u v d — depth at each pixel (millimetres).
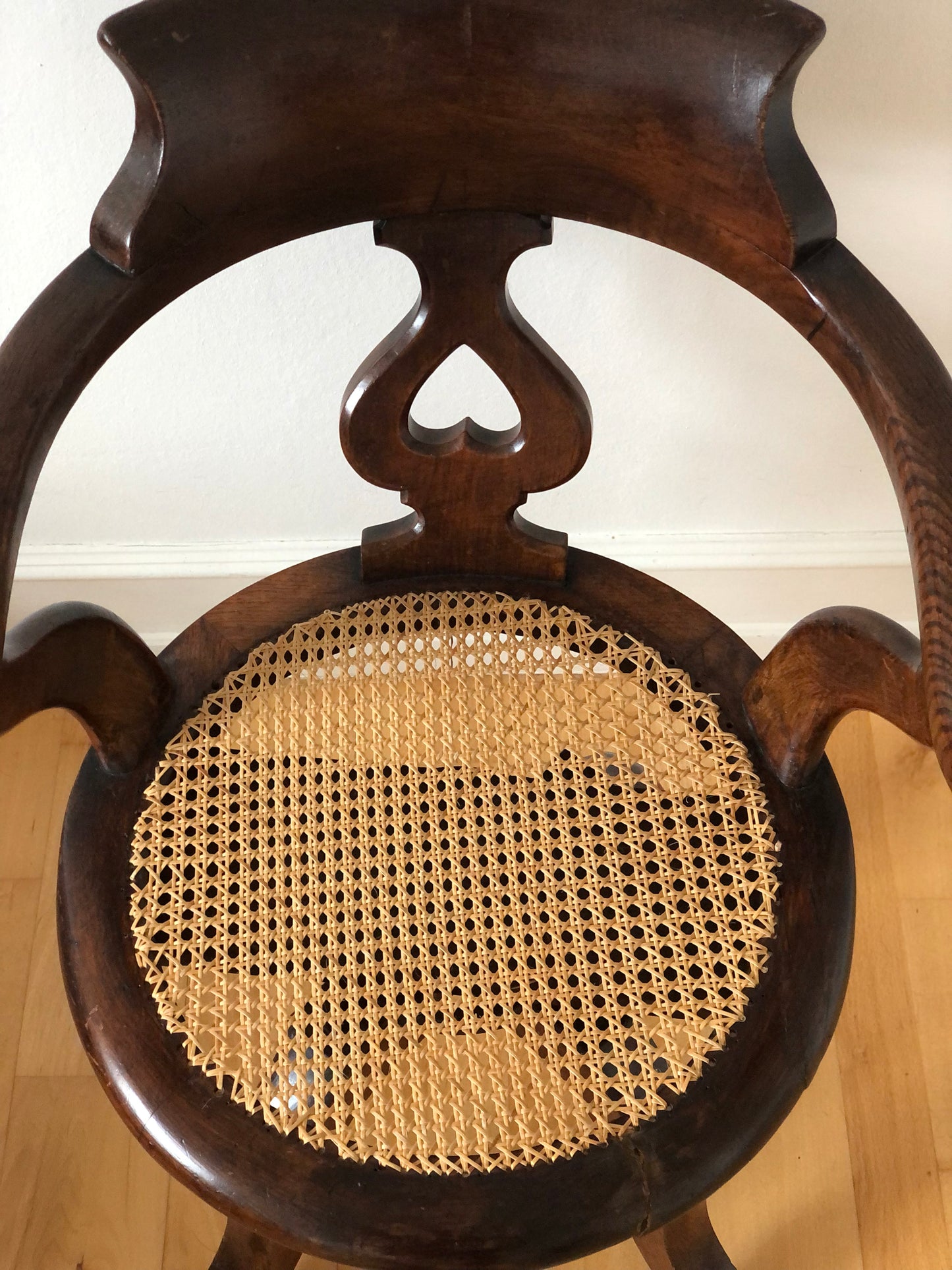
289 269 903
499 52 598
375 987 680
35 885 1265
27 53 758
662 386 1035
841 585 1283
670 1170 641
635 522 1200
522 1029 672
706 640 798
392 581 814
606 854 721
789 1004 682
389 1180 634
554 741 759
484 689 776
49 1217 1100
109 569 1204
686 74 597
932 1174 1134
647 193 643
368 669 859
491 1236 623
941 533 568
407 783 741
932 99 799
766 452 1113
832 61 777
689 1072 660
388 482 752
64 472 1102
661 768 750
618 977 687
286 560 1209
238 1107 650
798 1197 1125
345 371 998
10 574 556
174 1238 1095
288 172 616
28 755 1332
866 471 1140
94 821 729
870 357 603
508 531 784
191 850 717
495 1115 648
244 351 974
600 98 610
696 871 715
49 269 908
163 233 595
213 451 1081
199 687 771
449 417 1059
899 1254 1100
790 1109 668
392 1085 656
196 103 575
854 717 1376
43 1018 1192
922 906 1270
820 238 616
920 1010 1214
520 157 632
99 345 597
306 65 589
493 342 689
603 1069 664
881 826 1314
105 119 801
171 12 561
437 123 618
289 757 751
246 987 676
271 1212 628
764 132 592
